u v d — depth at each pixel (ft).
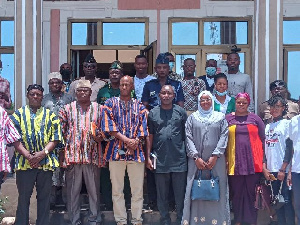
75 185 19.60
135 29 31.73
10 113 25.04
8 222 20.93
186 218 19.20
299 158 18.83
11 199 21.65
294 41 31.24
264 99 21.95
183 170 19.47
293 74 31.30
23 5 22.07
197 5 31.30
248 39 31.32
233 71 23.29
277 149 19.69
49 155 19.03
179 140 19.53
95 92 22.82
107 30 31.78
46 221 19.22
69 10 31.27
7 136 18.40
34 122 18.89
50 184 19.22
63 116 19.57
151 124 19.66
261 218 20.75
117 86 21.22
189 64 22.97
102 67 33.06
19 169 18.76
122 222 19.51
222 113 19.42
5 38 30.91
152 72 30.37
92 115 19.53
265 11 21.98
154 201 21.12
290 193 19.70
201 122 19.15
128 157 19.04
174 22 31.53
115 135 19.02
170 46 31.45
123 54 32.78
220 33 31.58
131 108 19.39
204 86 22.56
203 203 19.29
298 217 19.03
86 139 19.29
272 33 21.94
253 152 19.21
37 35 22.34
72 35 31.63
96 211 19.70
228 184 19.69
